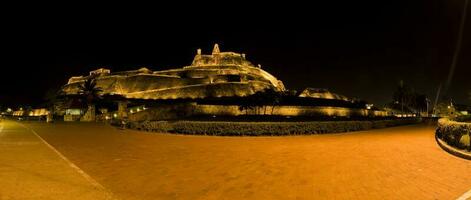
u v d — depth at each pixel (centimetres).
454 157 1290
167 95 11644
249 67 15038
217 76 12662
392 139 2106
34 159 1207
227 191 772
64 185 804
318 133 2616
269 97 6394
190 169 1043
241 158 1277
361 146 1689
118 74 14212
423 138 2177
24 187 777
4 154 1339
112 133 2745
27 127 3666
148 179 893
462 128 1413
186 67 14588
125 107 6091
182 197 720
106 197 708
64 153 1409
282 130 2462
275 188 802
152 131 2891
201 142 1959
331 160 1223
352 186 824
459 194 755
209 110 6012
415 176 940
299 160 1224
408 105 9950
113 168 1055
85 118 6197
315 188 804
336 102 8212
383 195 745
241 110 6166
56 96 8094
